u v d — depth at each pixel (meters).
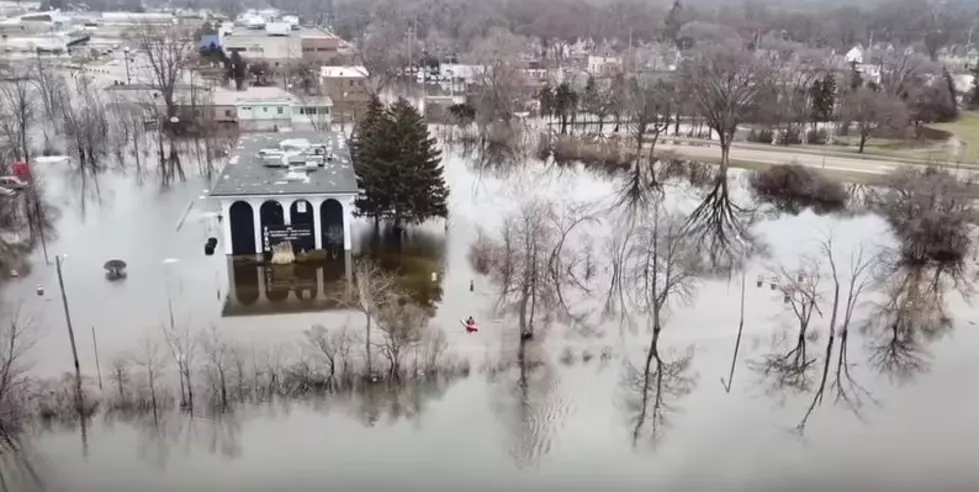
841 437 44.22
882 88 127.38
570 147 108.06
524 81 135.38
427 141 72.06
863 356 52.53
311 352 49.25
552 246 67.06
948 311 59.16
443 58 176.88
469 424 44.12
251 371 46.75
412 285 60.47
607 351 51.81
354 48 191.38
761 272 65.50
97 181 91.25
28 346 48.62
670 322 56.03
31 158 98.38
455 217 78.19
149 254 66.62
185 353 47.59
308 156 74.06
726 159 93.19
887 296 60.94
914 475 41.09
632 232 68.06
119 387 44.56
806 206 86.62
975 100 140.00
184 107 112.19
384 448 41.88
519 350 51.31
